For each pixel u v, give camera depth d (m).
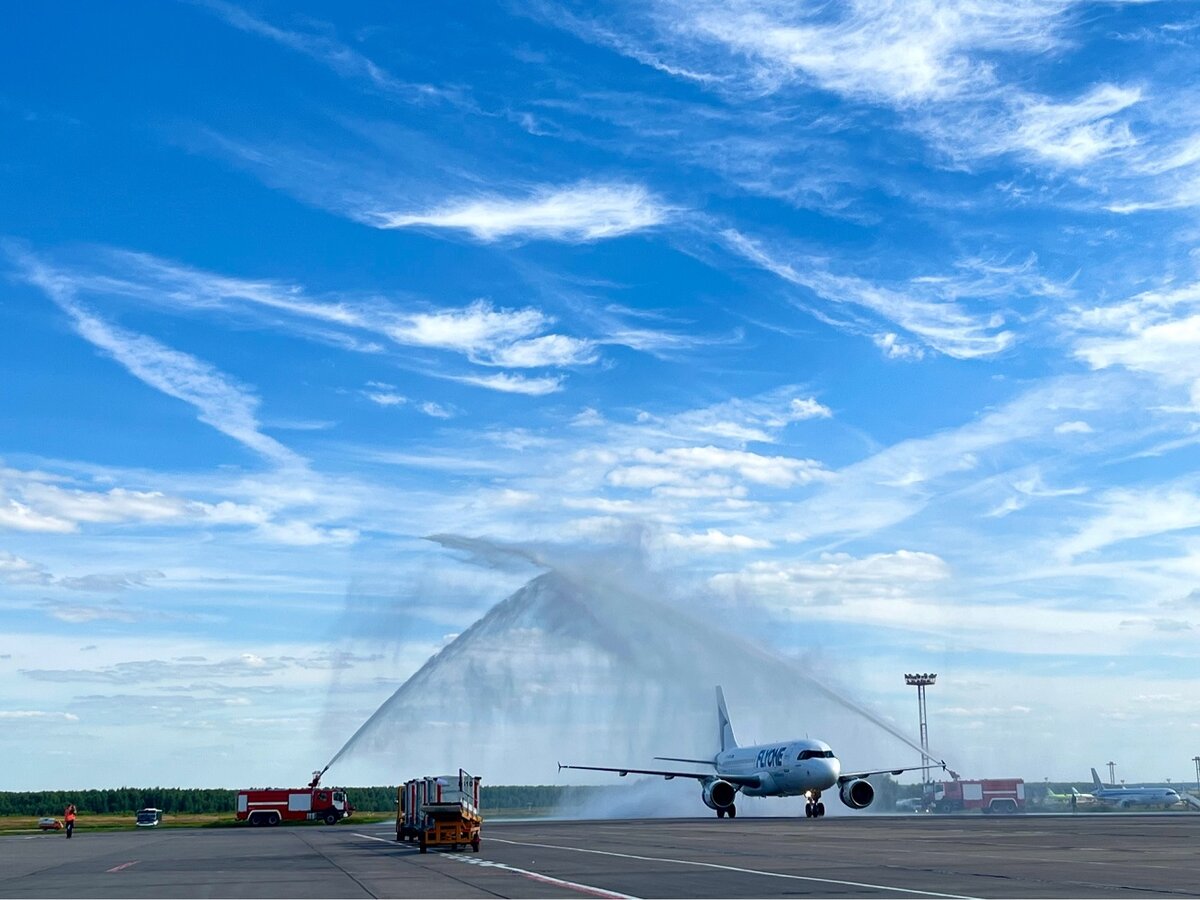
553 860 42.53
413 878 35.47
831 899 25.86
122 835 99.00
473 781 54.25
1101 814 116.25
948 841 52.28
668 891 28.67
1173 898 25.30
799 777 91.62
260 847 63.16
